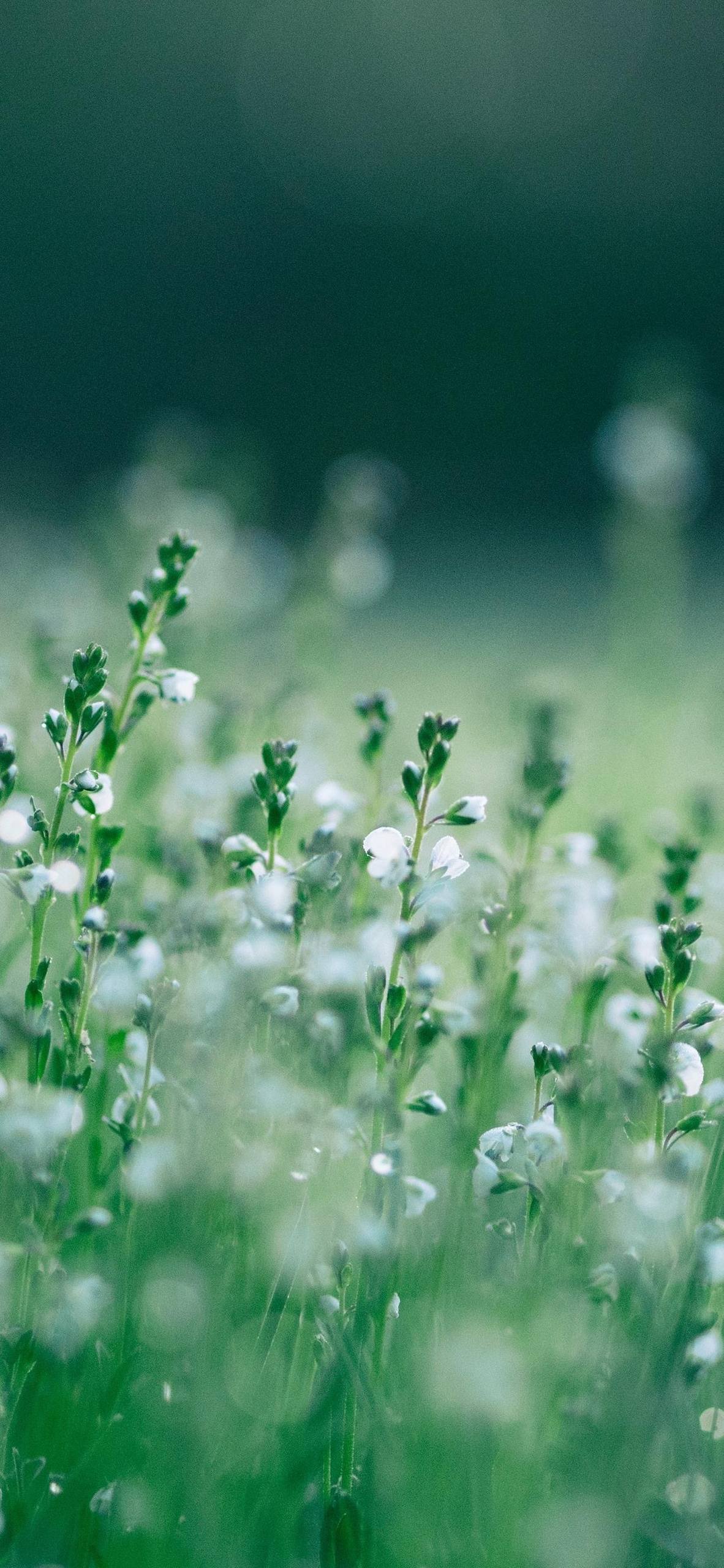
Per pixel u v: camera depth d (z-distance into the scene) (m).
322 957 2.76
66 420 42.09
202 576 6.84
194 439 8.03
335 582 6.98
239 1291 2.74
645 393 9.74
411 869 2.52
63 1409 2.58
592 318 42.47
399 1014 2.51
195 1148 2.67
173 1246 2.68
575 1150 2.54
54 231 44.84
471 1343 2.28
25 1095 2.48
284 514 29.53
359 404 41.06
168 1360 2.59
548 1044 2.84
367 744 3.37
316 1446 2.36
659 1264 2.45
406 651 13.46
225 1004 2.69
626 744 7.35
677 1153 2.52
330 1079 2.74
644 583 9.25
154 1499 2.40
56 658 4.37
